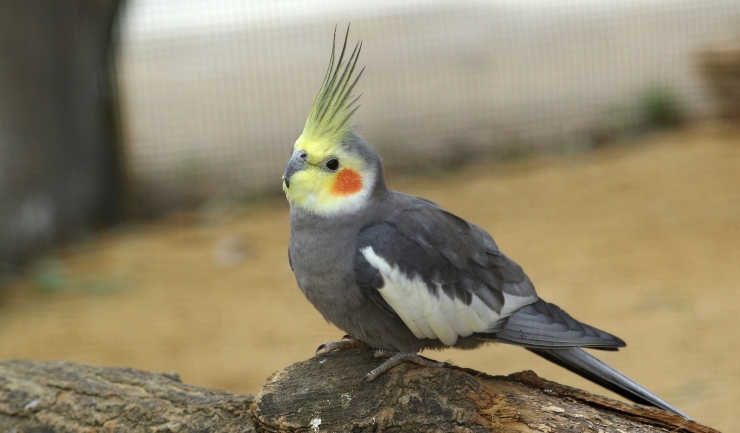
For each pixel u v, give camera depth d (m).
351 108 5.98
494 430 4.81
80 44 16.30
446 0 28.45
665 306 11.47
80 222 16.67
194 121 20.27
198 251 15.48
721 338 10.41
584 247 13.91
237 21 21.72
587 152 18.81
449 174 18.25
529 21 23.88
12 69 15.34
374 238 5.82
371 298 5.80
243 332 11.98
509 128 19.88
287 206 17.45
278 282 13.80
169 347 11.59
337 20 24.72
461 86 22.02
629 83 21.05
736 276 12.23
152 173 18.55
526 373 5.42
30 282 14.52
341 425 5.04
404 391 5.09
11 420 6.13
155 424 5.75
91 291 13.91
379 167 6.13
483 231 6.34
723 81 19.06
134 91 21.77
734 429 8.41
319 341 11.55
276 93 21.31
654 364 9.95
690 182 16.19
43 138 15.86
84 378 6.24
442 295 5.80
